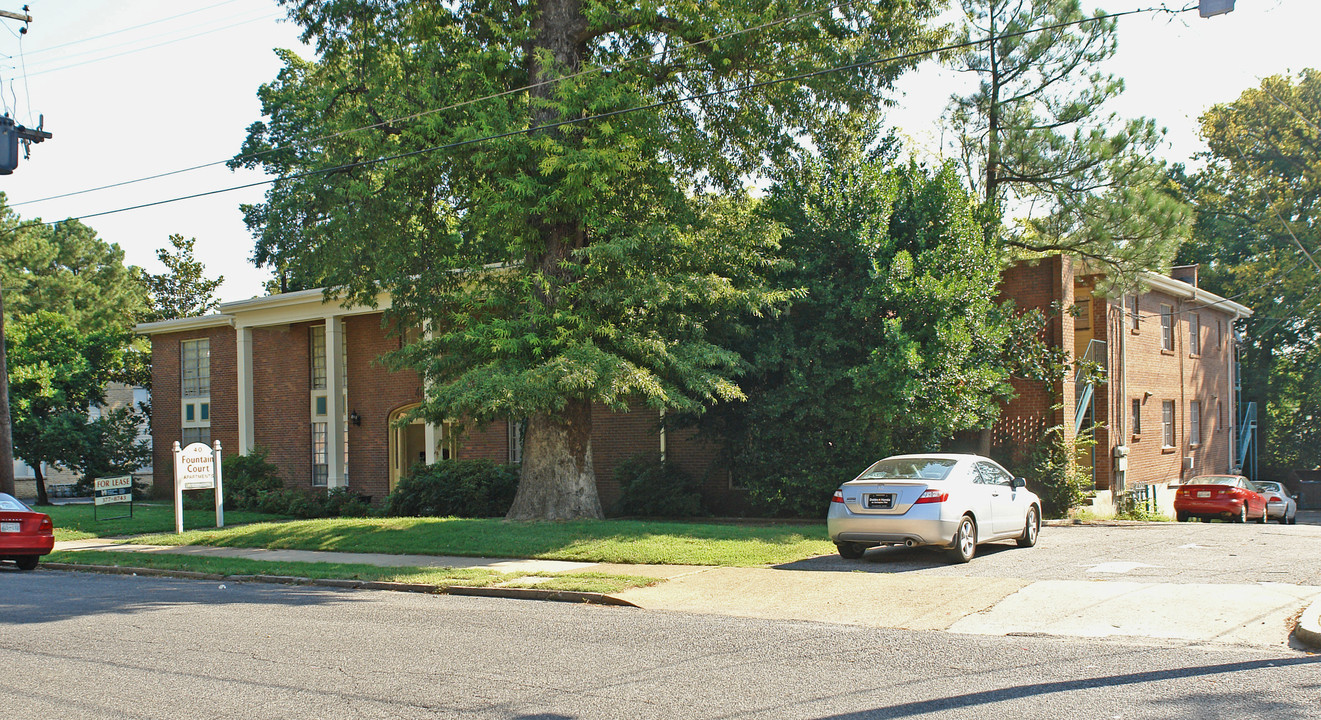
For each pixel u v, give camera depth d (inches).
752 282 721.0
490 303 670.5
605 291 645.9
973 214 815.1
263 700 256.1
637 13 677.9
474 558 579.5
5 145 634.8
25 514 633.6
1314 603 344.8
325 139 747.4
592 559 554.3
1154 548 553.0
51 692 267.6
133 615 405.4
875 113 791.1
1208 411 1368.1
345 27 762.2
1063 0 810.8
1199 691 245.3
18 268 2143.2
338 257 755.4
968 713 230.4
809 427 793.6
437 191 746.2
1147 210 809.5
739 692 257.1
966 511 505.4
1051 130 816.3
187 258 2630.4
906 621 361.4
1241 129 1808.6
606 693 258.5
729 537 616.4
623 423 969.5
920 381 717.3
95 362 1390.3
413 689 265.7
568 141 655.1
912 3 746.2
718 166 770.8
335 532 709.9
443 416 684.7
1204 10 391.9
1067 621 345.7
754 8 687.7
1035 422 847.7
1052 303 857.5
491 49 676.1
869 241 757.9
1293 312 1720.0
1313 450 1865.2
